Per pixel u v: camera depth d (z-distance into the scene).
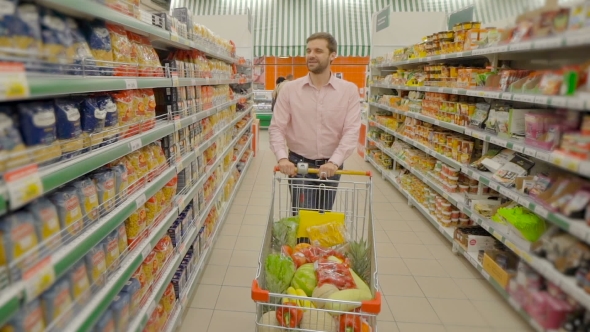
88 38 1.41
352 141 2.44
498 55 3.14
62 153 1.19
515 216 2.42
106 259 1.43
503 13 9.38
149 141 1.78
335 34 10.36
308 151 2.66
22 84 0.88
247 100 6.41
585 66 1.91
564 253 2.04
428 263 3.22
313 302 1.55
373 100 6.86
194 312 2.47
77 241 1.17
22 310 0.98
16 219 0.97
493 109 2.92
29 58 1.02
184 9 2.62
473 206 3.06
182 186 2.47
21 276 0.91
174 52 2.77
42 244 1.04
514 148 2.45
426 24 6.37
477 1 10.20
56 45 1.15
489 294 2.78
